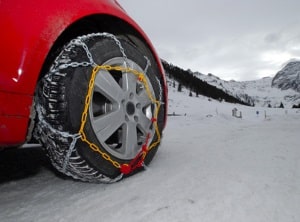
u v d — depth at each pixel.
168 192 1.64
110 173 1.74
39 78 1.56
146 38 2.21
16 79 1.33
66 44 1.70
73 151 1.52
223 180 1.81
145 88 2.05
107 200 1.57
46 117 1.50
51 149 1.55
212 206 1.42
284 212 1.34
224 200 1.49
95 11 1.73
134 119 1.92
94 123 1.63
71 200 1.61
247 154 2.60
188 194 1.59
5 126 1.30
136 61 2.00
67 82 1.53
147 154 2.09
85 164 1.59
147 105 2.09
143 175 1.99
